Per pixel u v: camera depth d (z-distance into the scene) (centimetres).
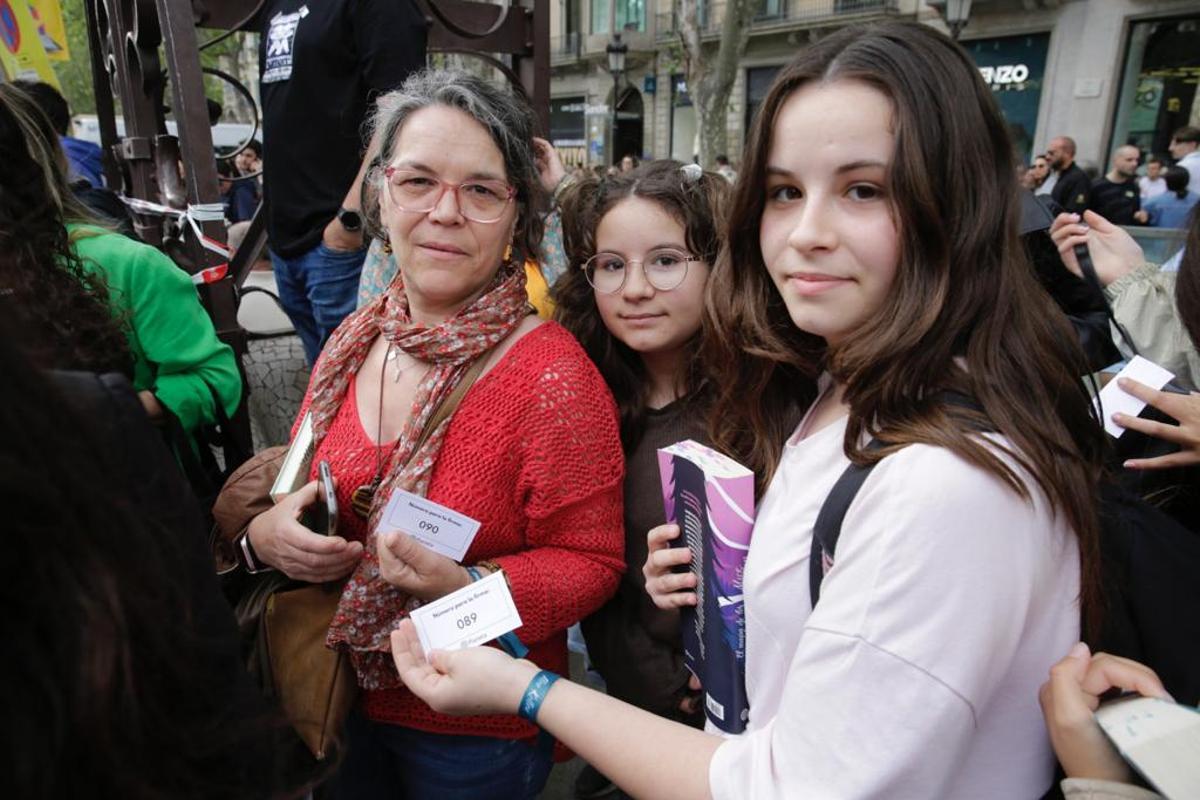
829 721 69
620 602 151
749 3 1349
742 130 1847
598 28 2189
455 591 112
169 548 60
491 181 123
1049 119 1303
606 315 152
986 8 1327
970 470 68
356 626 122
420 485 121
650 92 2078
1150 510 94
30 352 48
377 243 184
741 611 97
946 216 75
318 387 141
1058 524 74
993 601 67
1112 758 70
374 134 133
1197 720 67
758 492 109
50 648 42
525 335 130
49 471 44
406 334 124
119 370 149
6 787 40
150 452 66
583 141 2319
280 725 70
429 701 98
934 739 65
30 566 42
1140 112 1218
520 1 268
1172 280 171
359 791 143
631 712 87
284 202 242
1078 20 1239
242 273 279
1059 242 187
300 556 120
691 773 79
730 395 114
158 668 50
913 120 74
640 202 143
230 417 182
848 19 1562
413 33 221
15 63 430
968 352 76
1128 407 130
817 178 79
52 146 156
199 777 53
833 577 74
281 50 234
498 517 124
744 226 97
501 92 128
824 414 99
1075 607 78
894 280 79
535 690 91
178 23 186
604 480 127
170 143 220
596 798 201
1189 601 87
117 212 249
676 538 113
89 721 43
